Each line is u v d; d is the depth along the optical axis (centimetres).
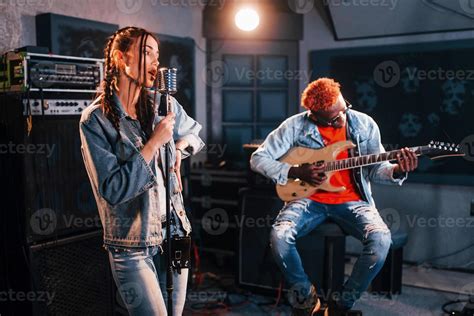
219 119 429
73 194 259
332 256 285
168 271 174
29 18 303
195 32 424
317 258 303
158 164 176
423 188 379
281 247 266
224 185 388
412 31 369
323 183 278
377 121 393
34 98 241
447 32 362
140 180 160
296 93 421
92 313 269
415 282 349
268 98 422
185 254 175
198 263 394
